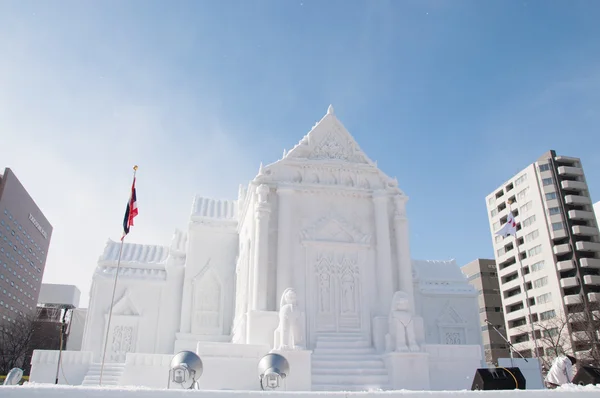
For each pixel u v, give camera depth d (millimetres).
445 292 42156
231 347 21922
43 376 24578
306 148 31281
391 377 23438
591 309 65375
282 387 20891
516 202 91688
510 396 10875
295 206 29375
